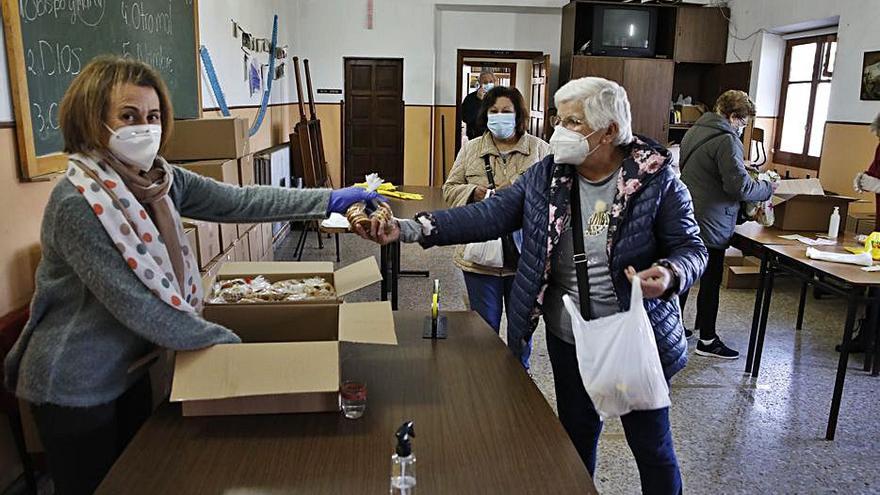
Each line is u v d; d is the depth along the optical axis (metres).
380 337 1.36
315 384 1.28
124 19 2.99
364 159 8.66
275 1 7.12
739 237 3.86
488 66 10.20
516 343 1.87
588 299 1.72
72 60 2.46
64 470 1.38
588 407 1.88
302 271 1.81
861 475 2.57
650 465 1.74
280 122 7.58
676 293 1.56
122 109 1.31
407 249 6.56
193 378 1.26
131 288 1.25
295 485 1.11
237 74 5.56
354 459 1.19
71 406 1.32
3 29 2.01
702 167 3.54
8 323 1.89
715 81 8.20
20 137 2.07
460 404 1.40
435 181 9.00
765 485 2.48
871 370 3.59
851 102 5.76
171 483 1.11
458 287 5.18
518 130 2.81
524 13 8.66
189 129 3.19
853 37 5.73
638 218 1.64
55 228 1.26
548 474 1.16
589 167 1.73
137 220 1.31
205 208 1.69
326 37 8.30
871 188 4.19
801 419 3.02
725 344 4.00
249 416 1.33
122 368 1.37
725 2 7.96
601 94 1.61
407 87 8.48
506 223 1.90
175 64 3.77
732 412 3.08
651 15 7.81
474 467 1.17
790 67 7.14
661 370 1.57
